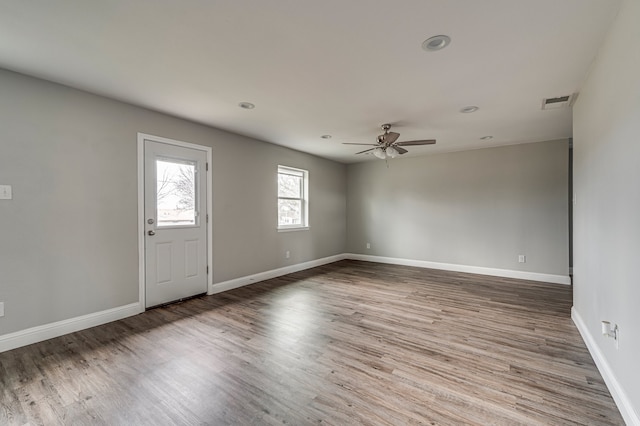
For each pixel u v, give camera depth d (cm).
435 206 579
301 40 199
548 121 375
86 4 162
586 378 203
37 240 258
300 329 287
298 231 559
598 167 218
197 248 388
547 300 376
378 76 252
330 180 644
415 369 215
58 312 270
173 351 243
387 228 638
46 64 232
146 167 333
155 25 182
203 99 303
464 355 236
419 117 359
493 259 520
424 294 403
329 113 345
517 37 195
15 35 192
